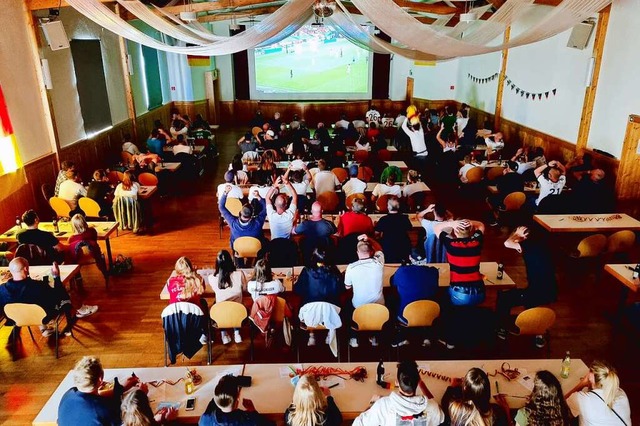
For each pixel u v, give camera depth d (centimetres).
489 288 525
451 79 1748
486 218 938
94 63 1120
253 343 539
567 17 484
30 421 447
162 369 389
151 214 891
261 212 662
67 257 661
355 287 482
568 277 706
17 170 777
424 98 1839
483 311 484
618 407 313
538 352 541
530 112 1203
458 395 338
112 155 1200
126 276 716
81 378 312
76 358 537
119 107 1270
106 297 659
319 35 1894
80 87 1055
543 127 1141
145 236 862
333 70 1931
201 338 557
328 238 627
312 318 479
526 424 304
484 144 1260
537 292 491
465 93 1652
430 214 632
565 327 589
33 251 599
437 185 1145
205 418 307
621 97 855
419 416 297
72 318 608
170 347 481
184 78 1750
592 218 720
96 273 723
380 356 531
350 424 404
